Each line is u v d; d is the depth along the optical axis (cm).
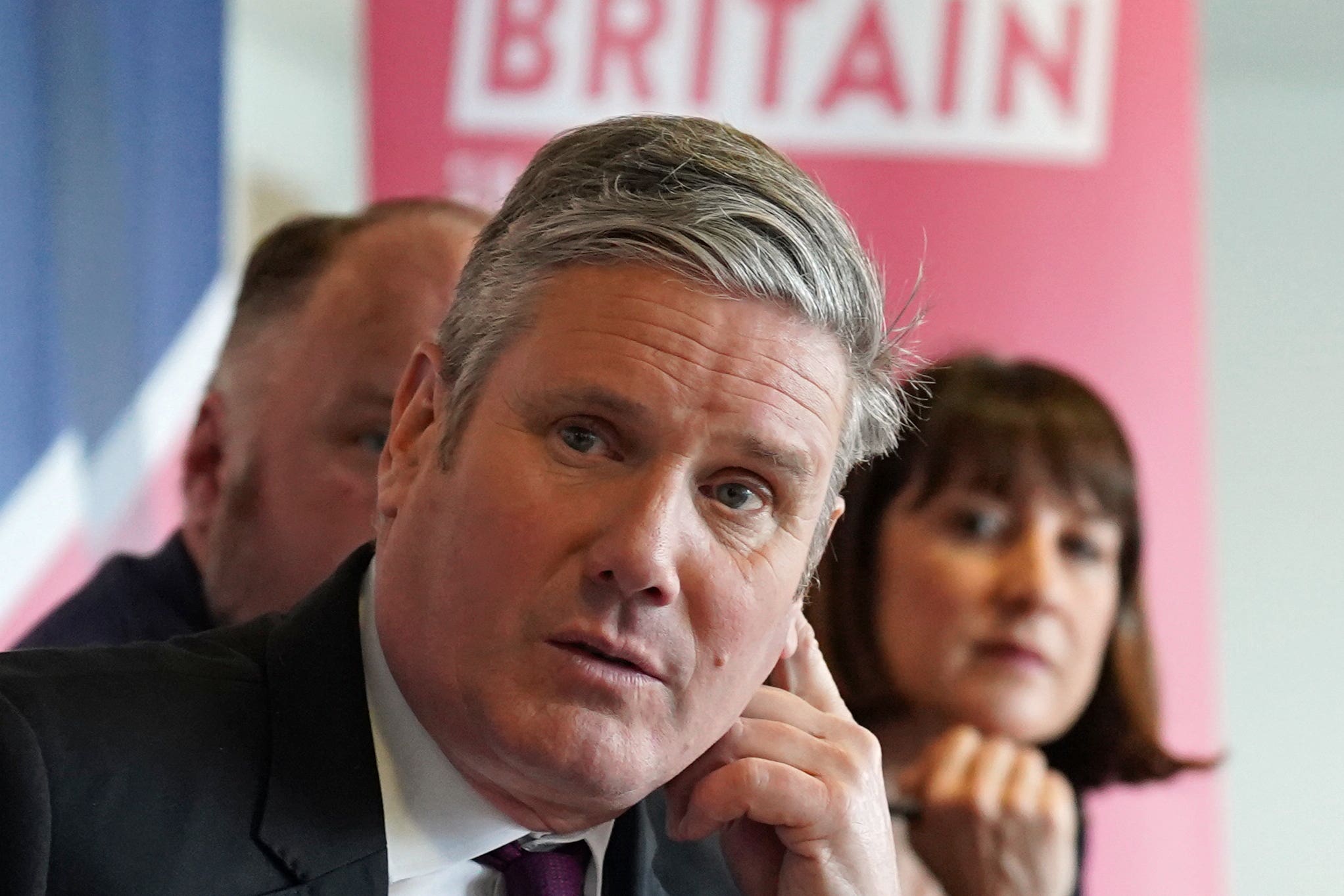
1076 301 407
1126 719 377
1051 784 361
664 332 180
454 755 194
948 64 409
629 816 214
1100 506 375
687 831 228
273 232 334
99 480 414
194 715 187
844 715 247
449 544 186
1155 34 412
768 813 225
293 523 307
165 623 318
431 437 197
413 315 305
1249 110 570
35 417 407
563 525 180
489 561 183
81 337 414
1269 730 545
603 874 211
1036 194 409
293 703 193
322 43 513
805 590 211
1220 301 564
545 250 184
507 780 192
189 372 422
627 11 409
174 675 192
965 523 367
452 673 186
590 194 185
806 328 186
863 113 409
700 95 408
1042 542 368
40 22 414
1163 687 388
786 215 184
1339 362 560
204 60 430
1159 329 407
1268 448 557
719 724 194
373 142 411
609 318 180
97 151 417
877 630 363
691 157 184
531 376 182
